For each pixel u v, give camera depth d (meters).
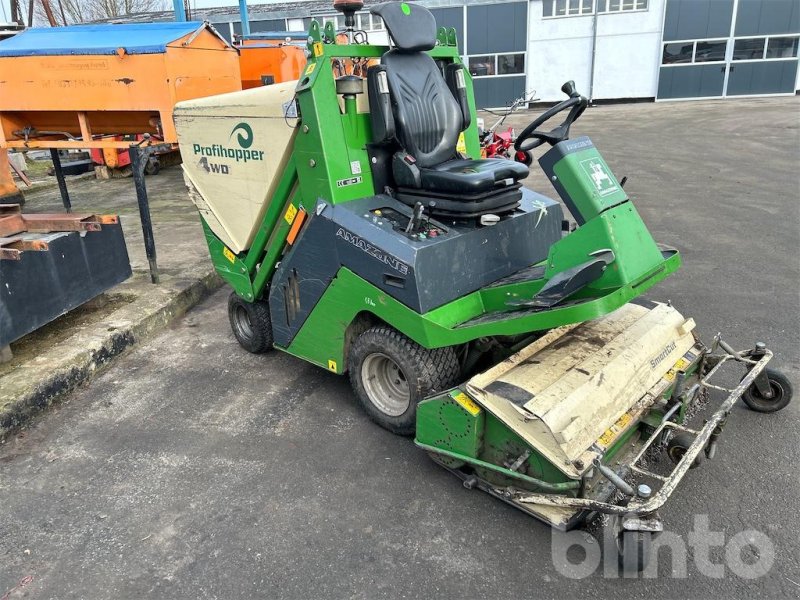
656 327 3.21
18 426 3.57
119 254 5.08
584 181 2.69
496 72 22.55
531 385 2.71
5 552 2.66
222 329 5.06
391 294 3.04
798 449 3.11
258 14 23.27
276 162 3.42
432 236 3.02
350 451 3.29
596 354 2.95
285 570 2.51
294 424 3.58
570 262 2.75
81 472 3.19
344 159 3.22
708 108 18.88
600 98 22.12
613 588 2.37
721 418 2.75
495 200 3.16
